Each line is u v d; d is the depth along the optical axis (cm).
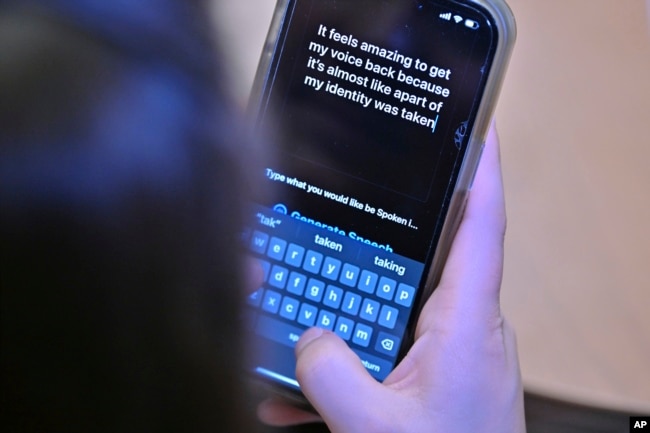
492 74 40
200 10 38
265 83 41
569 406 48
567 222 48
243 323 31
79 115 29
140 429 29
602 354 47
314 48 41
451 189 41
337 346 39
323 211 41
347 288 42
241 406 31
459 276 41
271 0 48
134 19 31
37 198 27
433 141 41
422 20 40
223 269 30
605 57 49
